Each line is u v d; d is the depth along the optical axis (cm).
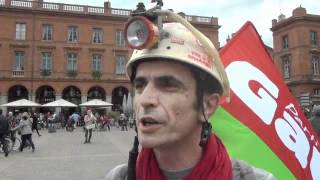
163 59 119
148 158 127
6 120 1434
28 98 4216
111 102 4434
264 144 231
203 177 120
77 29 4381
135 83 127
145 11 123
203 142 123
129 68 129
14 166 1164
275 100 250
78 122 3656
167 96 118
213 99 129
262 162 225
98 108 4322
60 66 4309
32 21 4250
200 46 125
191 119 121
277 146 234
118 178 138
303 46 4753
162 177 124
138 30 119
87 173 1034
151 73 120
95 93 4491
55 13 4291
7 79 4150
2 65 4150
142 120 117
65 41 4334
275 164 228
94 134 2666
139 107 119
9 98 4244
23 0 4231
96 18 4419
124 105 3306
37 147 1772
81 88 4356
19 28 4228
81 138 2317
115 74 4456
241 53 252
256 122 235
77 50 4369
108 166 1159
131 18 119
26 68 4225
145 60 122
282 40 5062
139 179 128
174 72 119
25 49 4228
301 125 257
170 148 121
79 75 4353
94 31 4431
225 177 122
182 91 119
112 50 4456
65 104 3725
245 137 228
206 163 121
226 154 129
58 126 3531
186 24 124
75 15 4353
